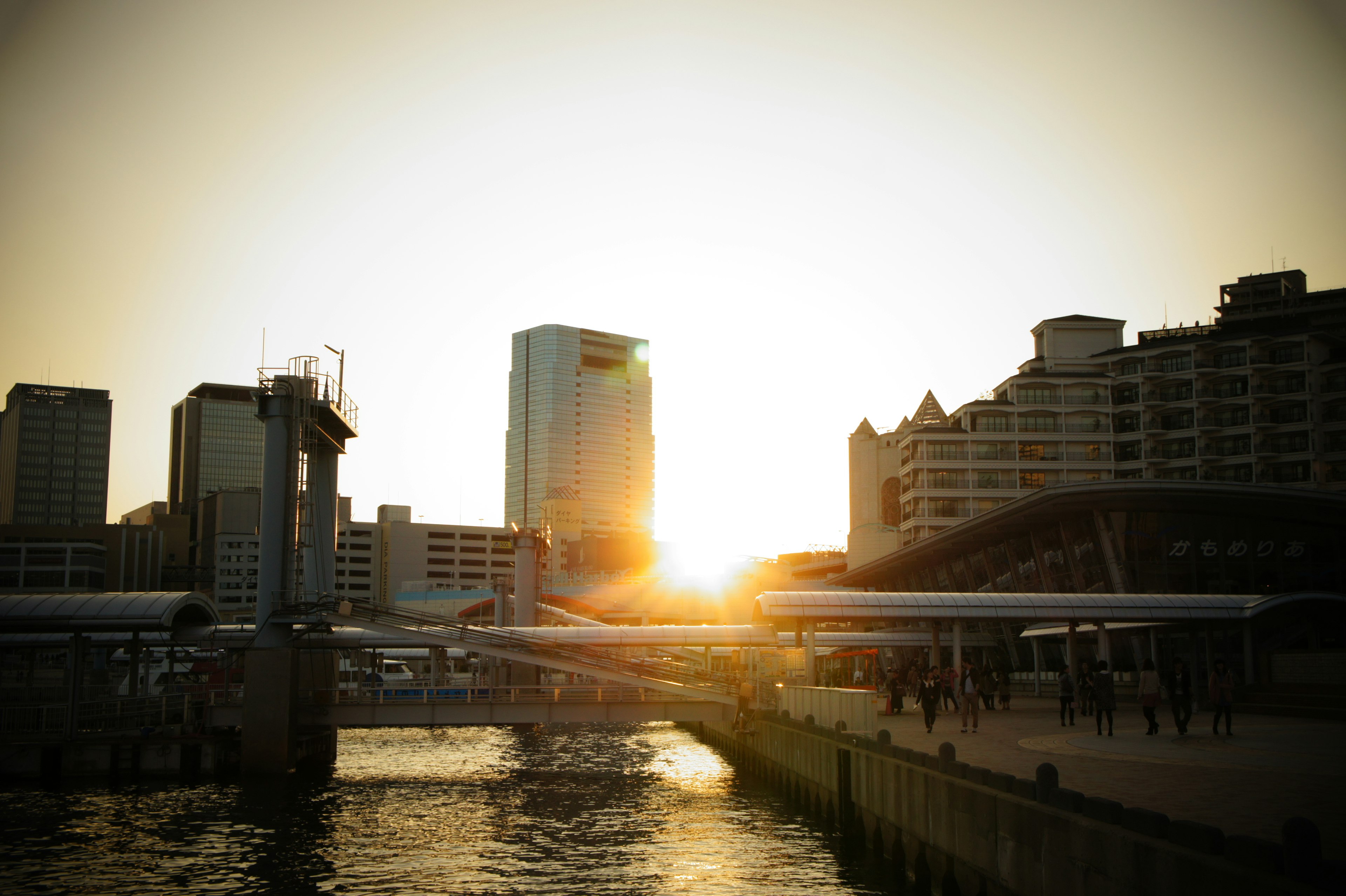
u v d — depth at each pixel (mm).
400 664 96188
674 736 76062
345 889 25438
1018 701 55094
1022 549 76062
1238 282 148000
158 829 33688
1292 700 42344
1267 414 106875
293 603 48094
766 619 49281
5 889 25797
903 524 118312
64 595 48219
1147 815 13789
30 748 45062
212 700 51219
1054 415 112812
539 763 54625
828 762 31906
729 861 27609
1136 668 61781
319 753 53000
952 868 20250
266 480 48969
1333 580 66688
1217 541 66438
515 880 26031
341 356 55281
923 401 153750
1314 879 10945
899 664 79375
